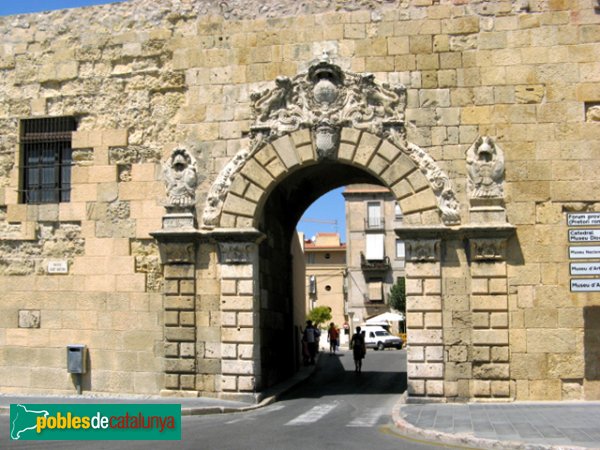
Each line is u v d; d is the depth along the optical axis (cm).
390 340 5456
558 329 1969
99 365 2188
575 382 1956
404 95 2078
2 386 2256
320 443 1391
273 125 2133
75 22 2320
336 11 2145
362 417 1798
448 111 2064
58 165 2317
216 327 2111
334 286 9088
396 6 2120
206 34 2216
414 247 2020
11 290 2280
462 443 1349
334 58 2128
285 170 2122
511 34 2067
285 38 2164
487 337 1975
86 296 2219
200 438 1462
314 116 2105
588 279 1966
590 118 2028
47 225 2278
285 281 2714
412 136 2070
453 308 1998
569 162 2016
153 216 2195
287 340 2734
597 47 2036
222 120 2177
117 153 2242
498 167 2019
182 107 2209
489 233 1984
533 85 2045
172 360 2120
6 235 2298
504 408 1805
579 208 2005
